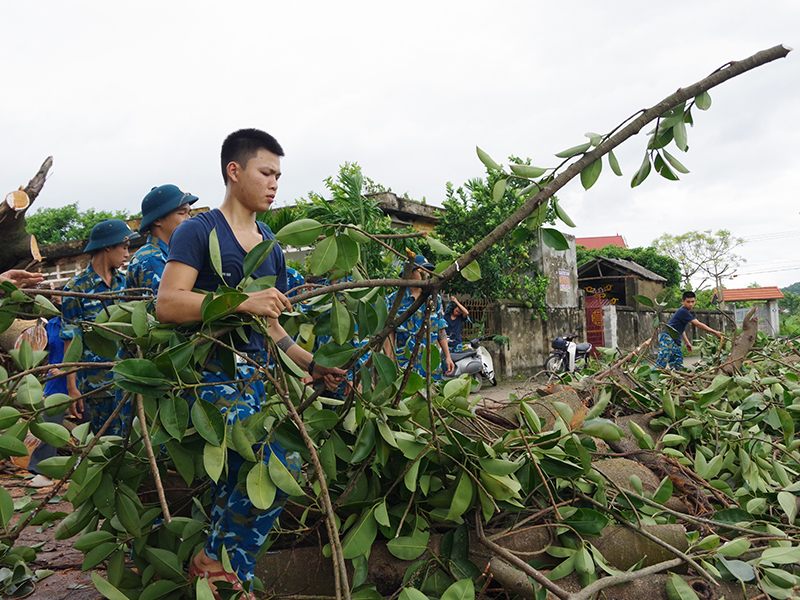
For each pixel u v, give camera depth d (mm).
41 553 2791
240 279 1893
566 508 2076
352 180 7367
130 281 3104
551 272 14664
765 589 1845
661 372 3969
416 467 1977
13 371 5176
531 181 1953
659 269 32750
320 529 2111
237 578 1726
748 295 34156
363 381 1855
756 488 2568
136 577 2023
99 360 3154
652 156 2016
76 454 1921
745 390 3293
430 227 12062
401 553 1884
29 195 4969
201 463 1915
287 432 1797
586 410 2727
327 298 2240
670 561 1890
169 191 3207
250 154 1940
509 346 12547
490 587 1978
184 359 1614
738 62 1835
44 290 2123
